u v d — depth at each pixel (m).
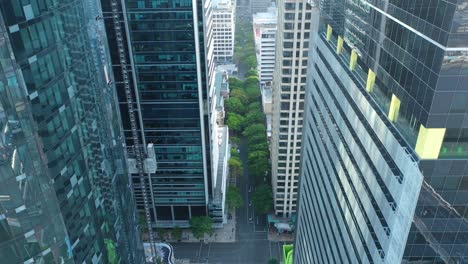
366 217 59.56
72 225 61.25
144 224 160.88
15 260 46.91
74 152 62.00
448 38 35.78
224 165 190.50
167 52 127.88
